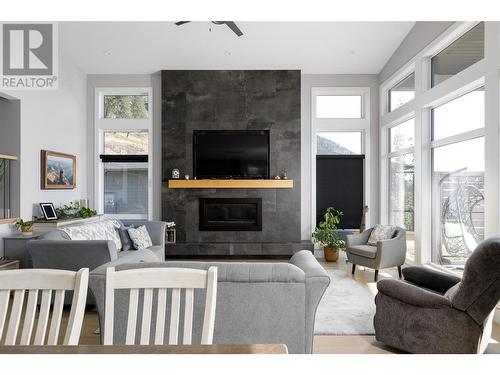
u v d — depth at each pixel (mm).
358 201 6680
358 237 5316
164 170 6449
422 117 4949
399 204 6047
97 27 5199
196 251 6211
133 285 1415
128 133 6738
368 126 6609
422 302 2455
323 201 6672
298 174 6461
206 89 6453
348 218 6672
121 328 2227
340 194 6676
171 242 6270
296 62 6227
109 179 6750
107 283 1400
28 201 4906
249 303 2229
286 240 6457
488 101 3516
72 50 5766
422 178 4941
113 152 6742
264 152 6469
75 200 6195
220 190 6453
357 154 6699
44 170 5195
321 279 2232
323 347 2787
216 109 6453
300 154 6477
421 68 4961
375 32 5344
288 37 5477
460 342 2344
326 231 6090
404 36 5438
